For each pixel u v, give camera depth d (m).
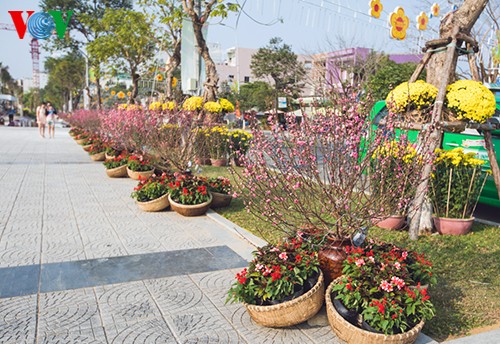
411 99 5.40
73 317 3.35
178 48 13.88
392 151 3.81
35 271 4.27
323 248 3.65
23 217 6.33
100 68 20.66
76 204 7.29
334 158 3.55
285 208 3.74
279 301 3.19
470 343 3.04
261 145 3.72
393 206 3.88
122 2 23.30
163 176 7.35
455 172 5.71
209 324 3.31
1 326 3.18
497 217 7.21
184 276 4.25
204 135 9.93
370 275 3.13
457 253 4.99
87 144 15.42
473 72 5.84
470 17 5.51
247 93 36.56
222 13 10.96
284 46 35.34
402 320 2.90
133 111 10.70
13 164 11.81
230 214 6.72
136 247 5.10
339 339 3.12
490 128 5.71
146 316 3.41
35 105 68.81
